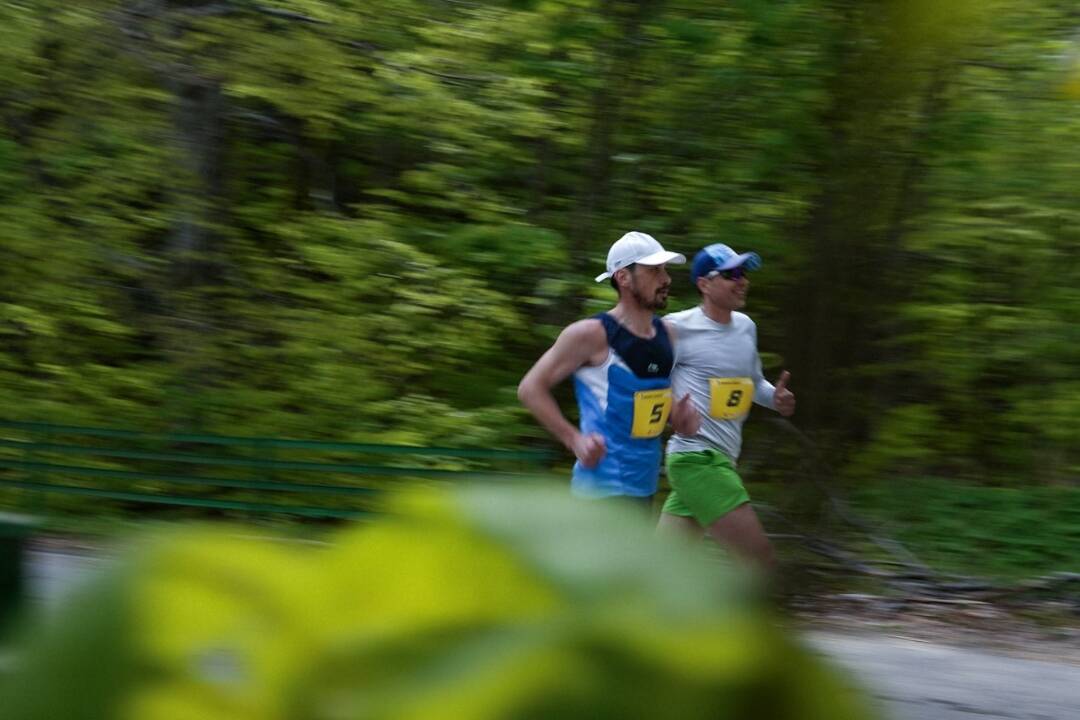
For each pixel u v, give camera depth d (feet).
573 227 64.54
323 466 51.78
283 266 68.54
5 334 66.49
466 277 64.49
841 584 43.60
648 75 62.75
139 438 53.42
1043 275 64.39
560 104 66.28
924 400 66.28
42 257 64.39
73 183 66.64
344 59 65.46
